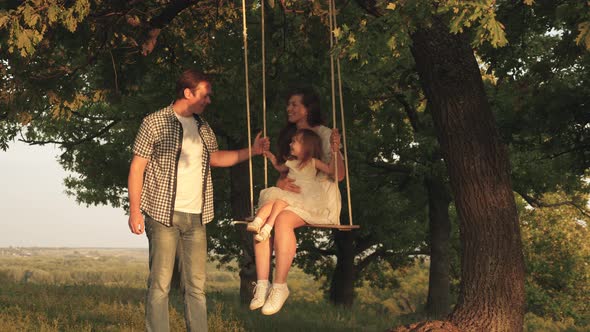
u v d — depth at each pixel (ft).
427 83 26.94
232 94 47.91
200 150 18.40
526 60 44.39
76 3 25.61
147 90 52.70
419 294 161.99
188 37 43.47
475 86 26.58
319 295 144.56
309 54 45.60
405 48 18.40
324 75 47.96
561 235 113.29
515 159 64.59
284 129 18.42
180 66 45.98
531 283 117.70
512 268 26.20
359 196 78.95
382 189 80.89
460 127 26.35
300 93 18.17
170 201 17.74
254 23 46.24
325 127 18.22
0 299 38.70
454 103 26.40
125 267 622.95
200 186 18.37
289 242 16.85
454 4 16.15
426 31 26.18
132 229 17.46
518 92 38.06
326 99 47.85
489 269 26.12
